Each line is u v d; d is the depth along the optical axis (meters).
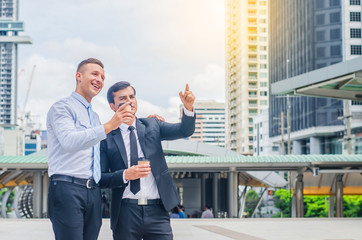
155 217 3.52
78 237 3.14
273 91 18.81
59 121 3.14
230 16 148.62
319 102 68.75
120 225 3.51
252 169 20.16
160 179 3.51
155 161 3.54
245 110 126.50
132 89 3.70
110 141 3.56
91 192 3.23
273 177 27.66
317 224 12.27
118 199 3.50
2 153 164.00
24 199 33.59
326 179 22.56
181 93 3.51
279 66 91.25
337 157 20.28
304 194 22.66
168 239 3.54
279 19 92.12
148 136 3.58
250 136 125.25
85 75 3.29
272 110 95.25
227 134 150.00
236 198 20.36
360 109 63.31
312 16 73.75
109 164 3.59
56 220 3.16
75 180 3.17
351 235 9.48
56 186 3.16
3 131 166.38
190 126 3.55
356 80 16.33
